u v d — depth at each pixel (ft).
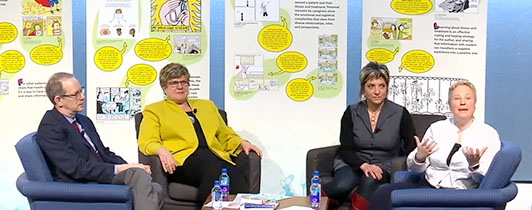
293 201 12.15
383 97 14.20
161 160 13.57
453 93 11.88
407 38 16.28
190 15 16.34
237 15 16.30
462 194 10.80
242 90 16.49
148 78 16.40
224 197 12.30
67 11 16.29
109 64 16.37
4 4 16.17
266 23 16.31
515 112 16.70
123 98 16.44
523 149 16.72
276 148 16.67
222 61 16.85
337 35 16.34
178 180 14.01
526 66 16.58
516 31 16.53
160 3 16.26
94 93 16.40
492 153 11.41
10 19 16.21
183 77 14.67
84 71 16.74
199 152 14.40
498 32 16.57
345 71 16.44
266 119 16.57
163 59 16.40
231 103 16.53
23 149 11.66
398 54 16.31
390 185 12.35
